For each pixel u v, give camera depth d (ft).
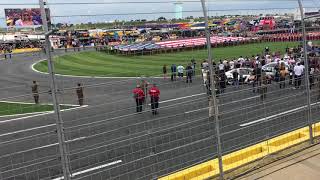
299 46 38.45
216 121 22.56
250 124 33.14
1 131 34.09
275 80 35.99
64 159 18.17
